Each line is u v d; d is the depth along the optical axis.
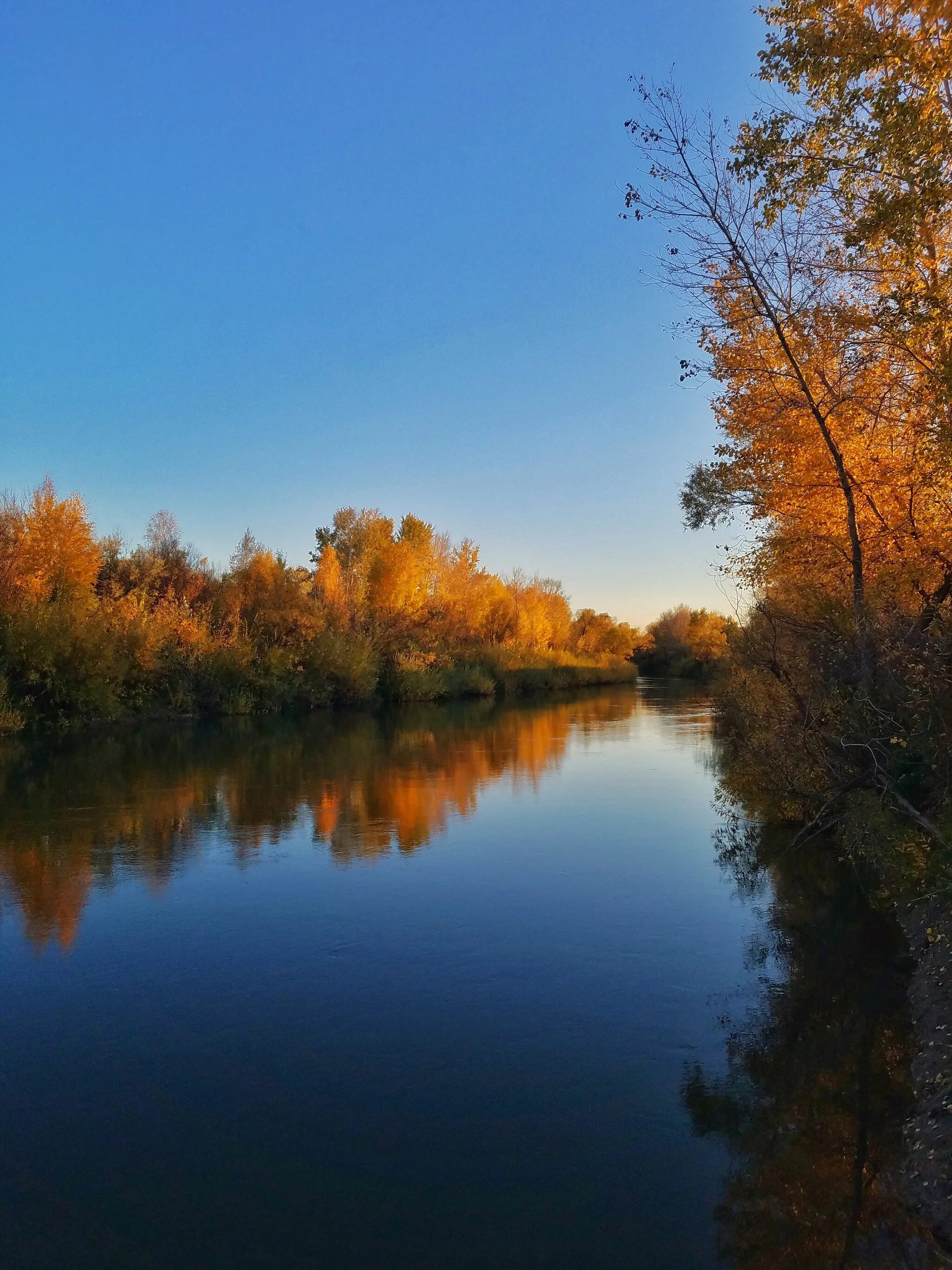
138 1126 5.75
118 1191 5.04
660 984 8.21
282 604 44.00
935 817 9.08
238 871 12.14
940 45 9.03
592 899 10.94
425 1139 5.60
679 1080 6.40
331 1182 5.14
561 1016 7.53
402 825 15.26
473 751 26.53
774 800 14.38
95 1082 6.34
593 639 96.06
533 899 10.91
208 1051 6.84
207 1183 5.12
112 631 32.25
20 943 9.27
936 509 11.93
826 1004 7.67
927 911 8.55
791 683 12.63
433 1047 6.93
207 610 40.84
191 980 8.29
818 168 9.45
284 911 10.40
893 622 10.38
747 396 13.02
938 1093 5.71
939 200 8.88
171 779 20.06
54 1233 4.67
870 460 12.45
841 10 9.19
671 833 14.70
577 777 21.22
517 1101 6.09
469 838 14.34
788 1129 5.71
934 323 9.49
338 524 58.09
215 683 37.50
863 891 10.84
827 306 11.43
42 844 13.60
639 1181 5.17
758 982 8.25
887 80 8.95
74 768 21.61
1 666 28.53
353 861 12.77
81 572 32.44
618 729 35.06
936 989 7.18
